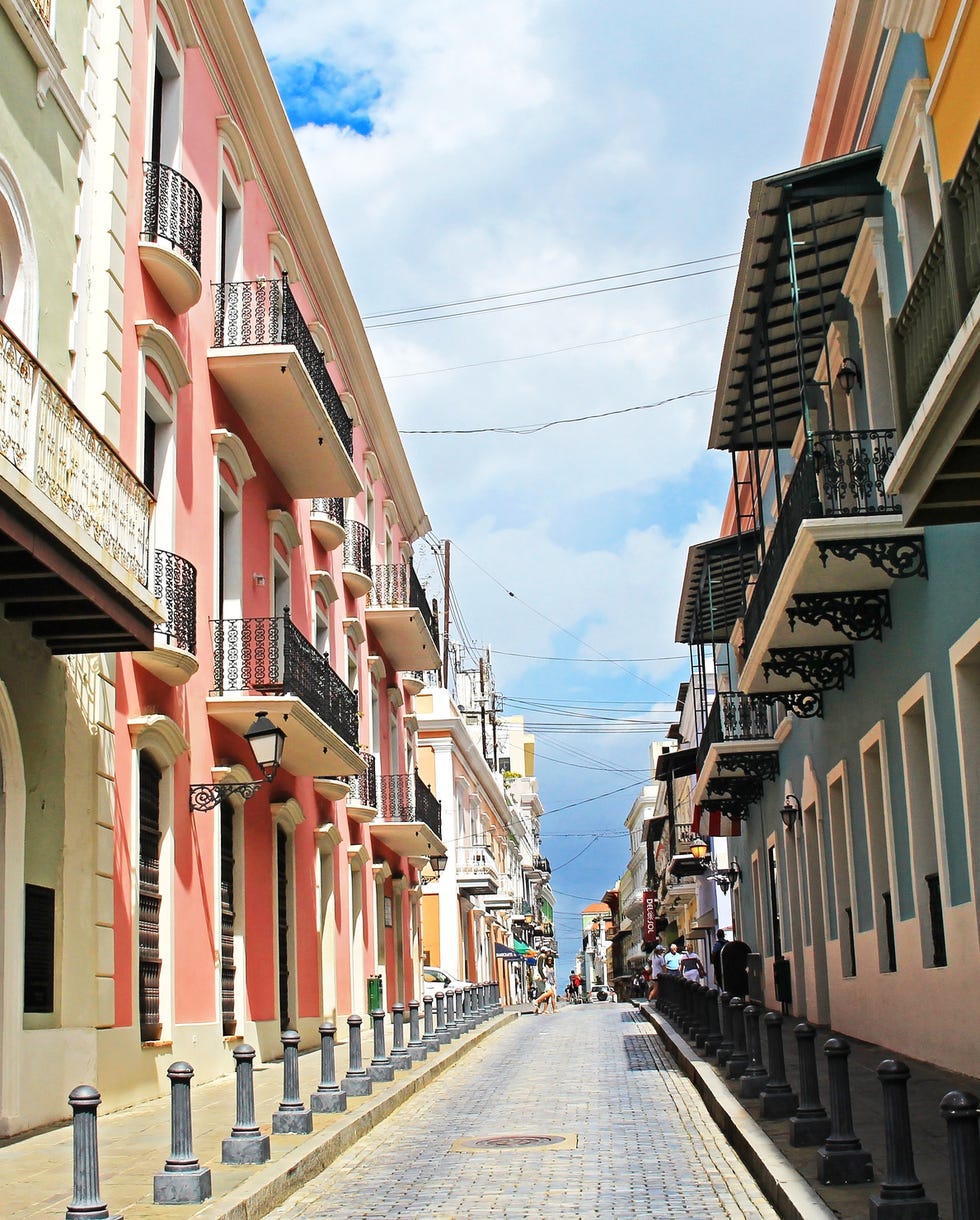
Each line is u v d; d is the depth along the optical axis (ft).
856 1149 24.17
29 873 36.01
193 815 49.88
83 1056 37.60
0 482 28.48
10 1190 26.61
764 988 86.58
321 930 73.05
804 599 46.52
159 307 48.26
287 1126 33.50
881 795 50.78
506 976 220.43
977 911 37.17
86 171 43.01
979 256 26.84
